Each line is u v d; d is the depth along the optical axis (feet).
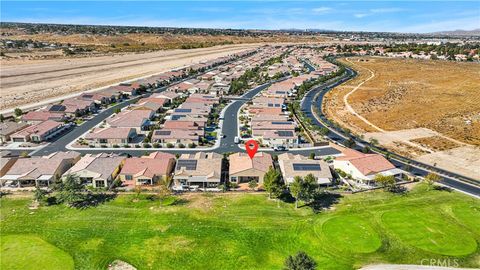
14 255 187.73
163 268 181.16
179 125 394.52
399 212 233.35
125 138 358.43
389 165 292.61
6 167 274.36
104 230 211.20
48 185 265.13
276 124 398.42
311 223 220.64
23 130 370.12
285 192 259.19
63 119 428.56
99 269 179.32
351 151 325.21
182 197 251.80
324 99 583.99
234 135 393.91
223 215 228.84
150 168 278.26
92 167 274.16
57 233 207.51
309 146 361.10
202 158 293.43
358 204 244.42
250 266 183.42
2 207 233.76
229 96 599.16
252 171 275.39
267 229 214.48
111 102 536.83
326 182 269.85
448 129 417.69
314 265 159.43
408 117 465.88
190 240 203.00
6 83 634.02
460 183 281.74
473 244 200.03
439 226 217.36
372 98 574.15
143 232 209.77
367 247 197.06
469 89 602.44
